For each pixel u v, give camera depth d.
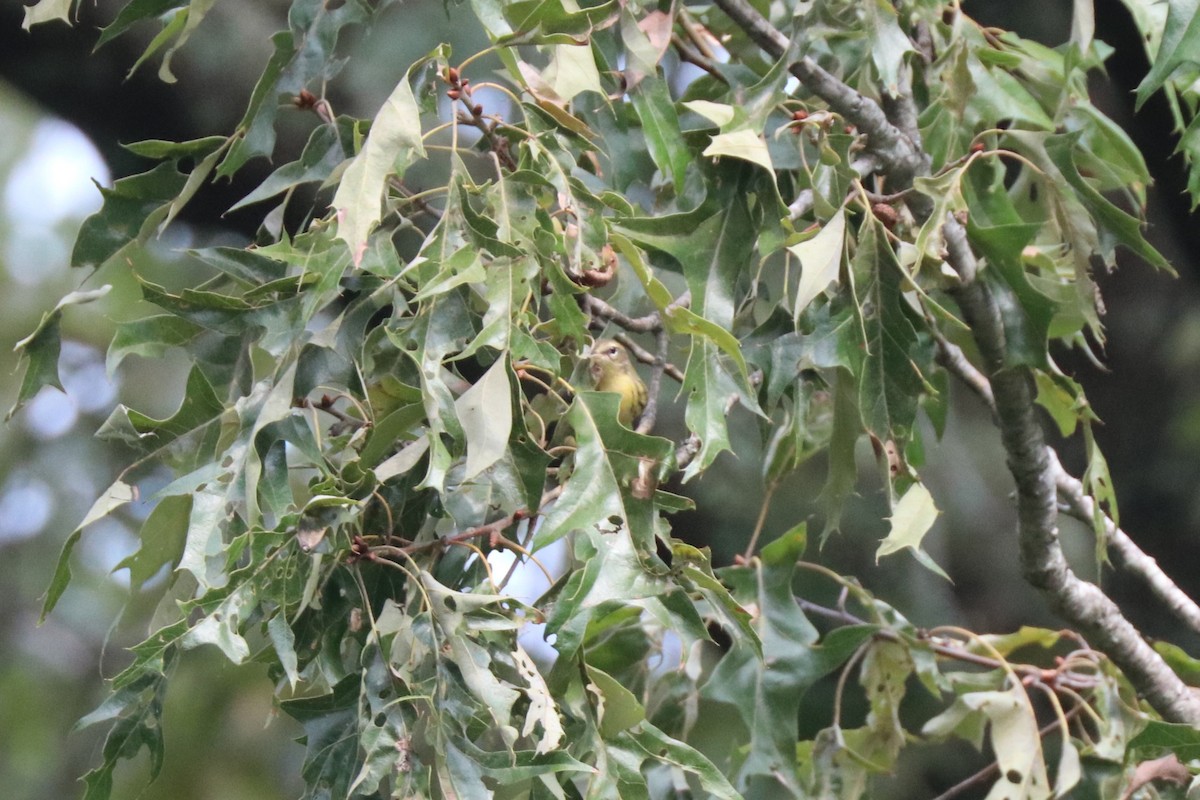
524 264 3.42
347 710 3.50
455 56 8.02
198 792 8.22
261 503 3.62
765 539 9.50
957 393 11.16
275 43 3.97
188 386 3.62
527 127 3.76
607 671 5.22
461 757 3.27
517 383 3.40
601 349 4.76
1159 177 8.33
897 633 5.40
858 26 4.64
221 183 7.42
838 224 3.91
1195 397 11.06
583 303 4.22
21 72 7.53
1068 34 8.84
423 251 3.42
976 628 10.70
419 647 3.36
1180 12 3.95
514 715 3.66
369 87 7.83
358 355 3.59
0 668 10.26
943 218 4.19
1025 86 5.57
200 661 8.48
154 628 3.75
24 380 3.72
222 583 3.45
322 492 3.39
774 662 5.20
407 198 3.67
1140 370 11.13
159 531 3.71
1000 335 4.66
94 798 3.37
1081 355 11.16
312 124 7.46
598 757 3.62
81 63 7.48
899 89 4.68
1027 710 5.18
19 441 10.53
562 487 3.54
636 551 3.46
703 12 5.33
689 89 5.22
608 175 5.17
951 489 10.64
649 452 3.49
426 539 3.82
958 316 5.36
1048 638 5.71
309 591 3.34
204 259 3.69
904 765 10.34
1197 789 4.45
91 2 7.25
